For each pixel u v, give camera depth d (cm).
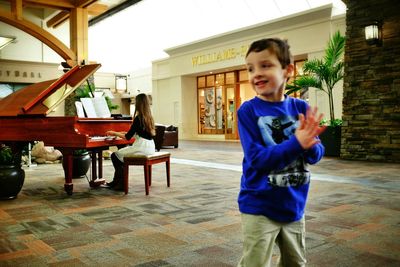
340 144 892
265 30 1436
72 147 446
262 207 122
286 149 108
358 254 249
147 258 244
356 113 837
